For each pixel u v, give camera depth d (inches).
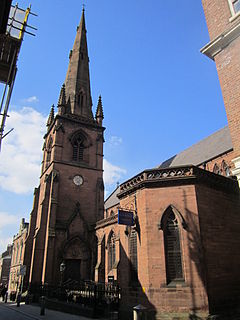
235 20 569.3
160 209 752.3
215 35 607.2
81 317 841.5
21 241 2474.2
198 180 754.8
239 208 842.2
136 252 795.4
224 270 712.4
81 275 1397.6
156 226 740.7
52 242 1385.3
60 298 1102.4
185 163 1467.8
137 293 733.9
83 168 1668.3
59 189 1551.4
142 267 730.2
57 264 1368.1
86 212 1579.7
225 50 581.3
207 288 650.2
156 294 677.3
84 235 1487.5
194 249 687.1
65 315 895.7
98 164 1727.4
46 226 1480.1
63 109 1748.3
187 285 662.5
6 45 615.2
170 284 678.5
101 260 1307.8
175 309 651.5
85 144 1743.4
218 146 1304.1
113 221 1267.2
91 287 931.3
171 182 766.5
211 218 743.7
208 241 708.0
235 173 520.4
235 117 536.1
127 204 860.6
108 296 911.7
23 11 635.5
